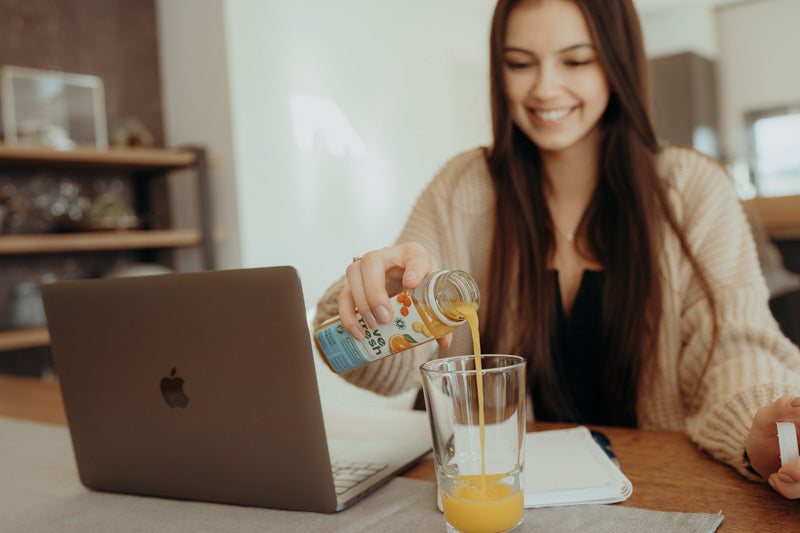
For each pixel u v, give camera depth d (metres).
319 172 4.14
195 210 3.75
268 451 0.73
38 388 1.72
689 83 5.75
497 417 0.61
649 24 6.24
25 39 3.34
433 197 1.39
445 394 0.61
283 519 0.72
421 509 0.72
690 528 0.61
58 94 3.43
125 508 0.81
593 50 1.14
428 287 0.71
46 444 1.14
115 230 3.26
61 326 0.84
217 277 0.70
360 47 4.45
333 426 1.11
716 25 6.25
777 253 2.25
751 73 6.12
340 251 4.29
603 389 1.25
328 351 0.80
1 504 0.85
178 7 3.81
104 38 3.65
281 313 0.68
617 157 1.23
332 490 0.71
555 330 1.28
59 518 0.79
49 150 2.97
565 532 0.63
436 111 5.12
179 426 0.78
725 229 1.20
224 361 0.72
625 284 1.22
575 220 1.33
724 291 1.14
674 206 1.24
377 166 4.58
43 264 3.35
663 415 1.23
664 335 1.21
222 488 0.77
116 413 0.82
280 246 3.87
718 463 0.81
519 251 1.26
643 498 0.71
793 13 5.89
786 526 0.62
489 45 1.23
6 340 2.91
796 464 0.63
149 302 0.76
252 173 3.71
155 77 3.89
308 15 4.07
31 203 3.31
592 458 0.79
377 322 0.75
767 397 0.82
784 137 6.01
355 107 4.41
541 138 1.21
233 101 3.62
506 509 0.60
